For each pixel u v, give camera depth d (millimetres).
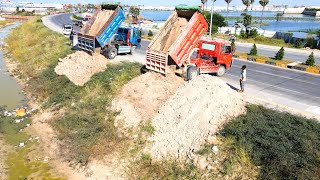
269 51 36156
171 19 18922
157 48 18188
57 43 32688
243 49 37094
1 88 22469
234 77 20938
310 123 11766
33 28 50750
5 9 133000
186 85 14484
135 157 12469
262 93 17125
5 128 16156
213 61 20625
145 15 156000
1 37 49438
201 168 10977
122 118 14758
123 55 27438
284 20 128125
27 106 19172
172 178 10945
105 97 17250
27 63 28953
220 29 58688
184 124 12609
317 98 16422
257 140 10984
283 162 9734
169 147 12203
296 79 20891
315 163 9617
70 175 12133
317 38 45906
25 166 12766
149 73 17359
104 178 11680
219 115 12531
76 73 20828
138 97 15562
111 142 13570
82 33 25328
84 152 13219
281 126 11625
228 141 11359
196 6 17203
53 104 18500
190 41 17406
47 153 13773
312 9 169375
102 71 20875
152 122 13789
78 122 15609
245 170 10352
